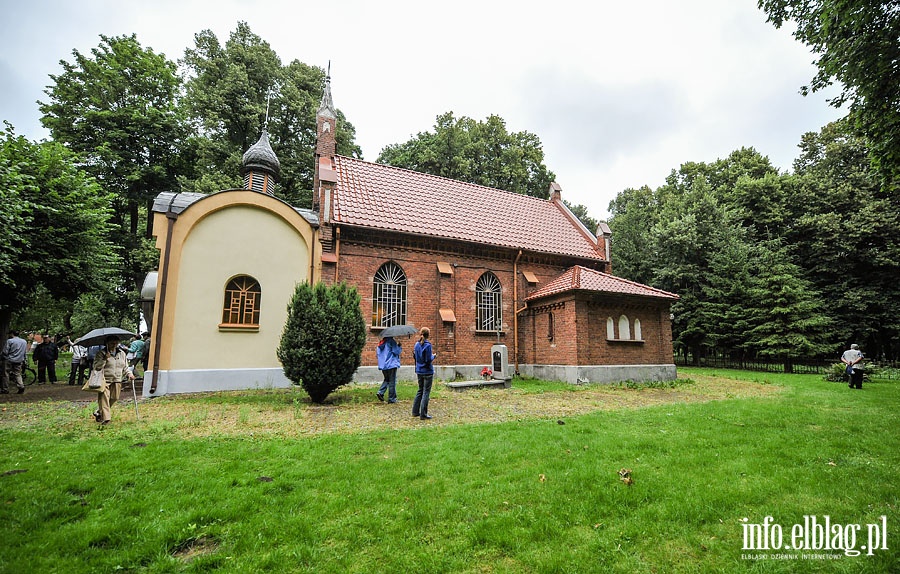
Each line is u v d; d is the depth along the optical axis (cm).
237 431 806
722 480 525
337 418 936
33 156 1553
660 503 458
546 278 2133
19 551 363
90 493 493
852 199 2972
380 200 1914
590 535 391
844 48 956
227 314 1448
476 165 3728
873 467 572
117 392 916
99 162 2514
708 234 2930
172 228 1387
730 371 2461
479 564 347
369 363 1638
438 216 1992
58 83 2497
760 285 2589
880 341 2962
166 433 782
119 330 880
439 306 1802
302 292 1123
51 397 1299
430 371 956
